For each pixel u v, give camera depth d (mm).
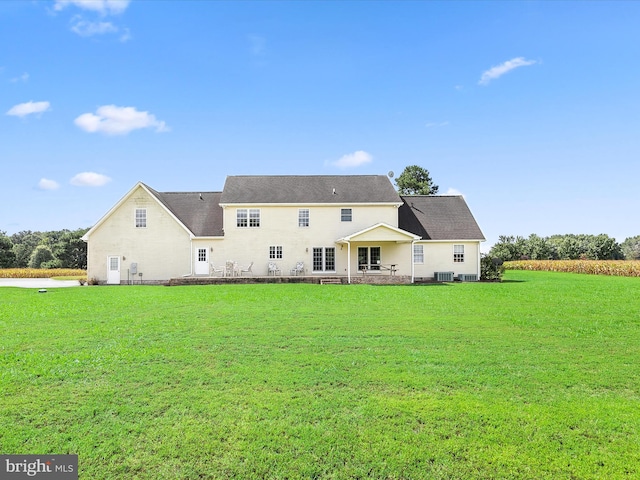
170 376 6961
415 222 31016
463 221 31250
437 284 25797
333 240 29578
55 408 5711
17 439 4906
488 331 10547
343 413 5574
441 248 29812
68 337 9789
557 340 9609
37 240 107688
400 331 10508
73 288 23406
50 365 7520
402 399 6020
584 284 25578
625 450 4746
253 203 29172
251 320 11984
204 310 13938
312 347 8836
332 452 4695
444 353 8398
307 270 29422
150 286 24703
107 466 4449
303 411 5613
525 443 4867
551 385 6629
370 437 4980
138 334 10109
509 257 59344
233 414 5531
